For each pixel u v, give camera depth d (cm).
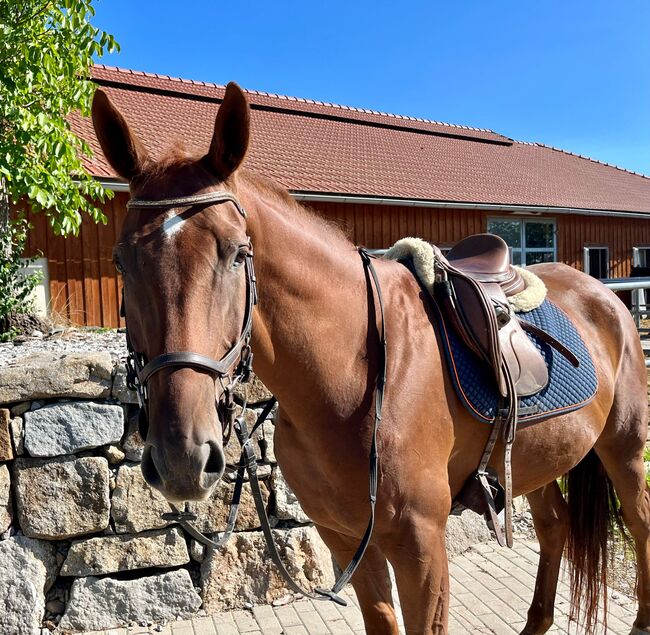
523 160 1802
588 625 260
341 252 180
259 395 312
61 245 832
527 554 358
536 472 218
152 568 302
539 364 207
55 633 285
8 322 578
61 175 539
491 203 1229
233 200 144
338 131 1508
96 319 856
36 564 284
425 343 182
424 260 199
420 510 169
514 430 190
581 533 262
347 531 183
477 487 196
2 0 500
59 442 286
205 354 128
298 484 187
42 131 511
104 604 291
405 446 168
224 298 134
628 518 260
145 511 296
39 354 312
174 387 125
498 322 204
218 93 1381
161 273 129
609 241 1558
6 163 498
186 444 121
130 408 298
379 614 191
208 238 134
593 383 223
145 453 129
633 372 260
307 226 174
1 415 279
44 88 534
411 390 172
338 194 1043
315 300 166
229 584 306
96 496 289
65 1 506
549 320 228
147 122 1096
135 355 138
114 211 868
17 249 634
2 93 491
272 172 1093
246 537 309
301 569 315
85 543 290
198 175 142
